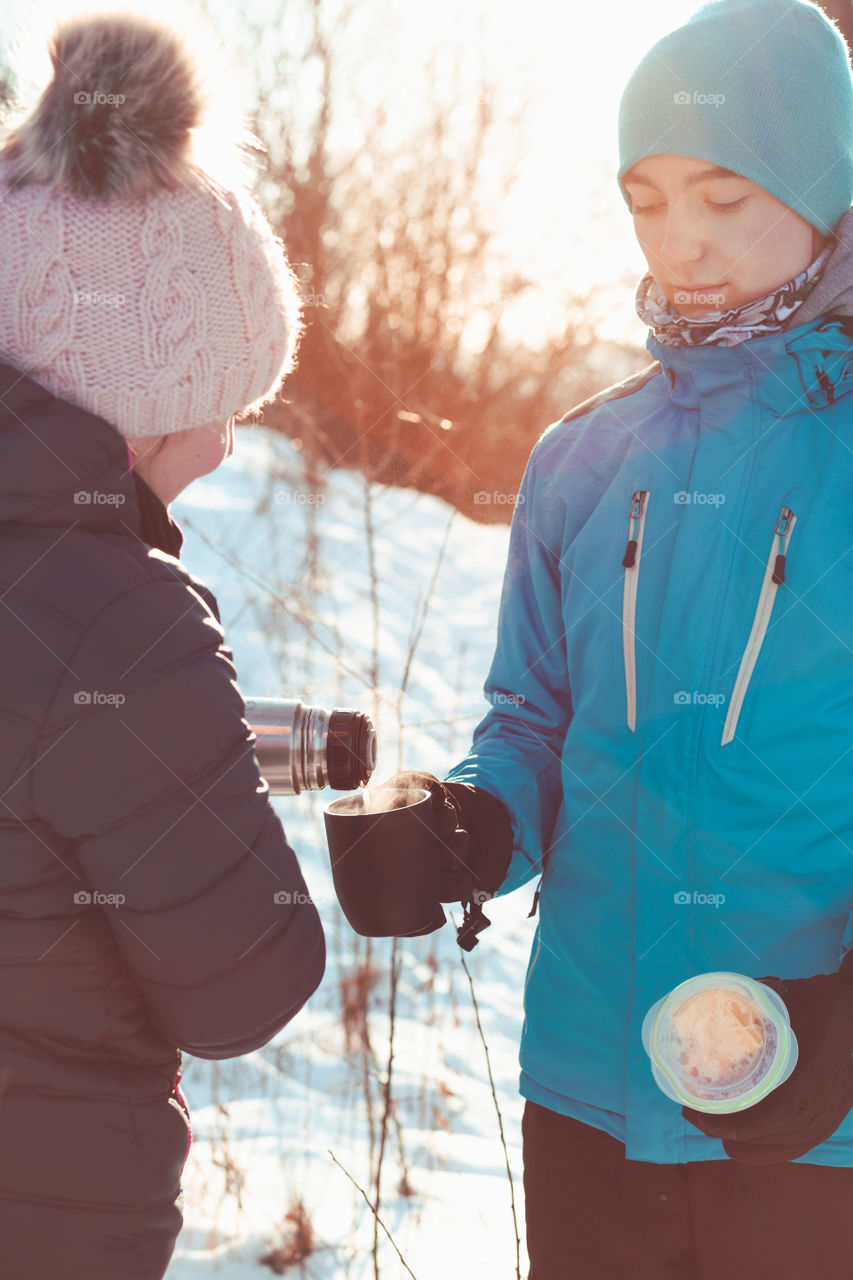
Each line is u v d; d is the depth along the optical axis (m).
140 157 1.13
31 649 1.08
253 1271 2.18
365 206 9.57
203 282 1.17
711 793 1.41
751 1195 1.39
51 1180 1.13
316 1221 2.33
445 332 9.48
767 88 1.36
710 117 1.36
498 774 1.62
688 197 1.41
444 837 1.47
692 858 1.42
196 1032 1.17
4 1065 1.12
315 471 5.61
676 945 1.42
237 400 1.25
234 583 5.16
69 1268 1.14
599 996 1.49
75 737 1.08
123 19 1.17
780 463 1.40
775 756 1.38
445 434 7.20
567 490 1.59
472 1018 3.32
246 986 1.15
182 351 1.17
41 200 1.13
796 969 1.39
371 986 3.00
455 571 6.66
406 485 5.98
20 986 1.13
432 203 9.69
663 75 1.39
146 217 1.14
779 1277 1.40
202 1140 2.60
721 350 1.40
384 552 6.34
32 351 1.14
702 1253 1.43
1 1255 1.13
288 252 8.98
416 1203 2.41
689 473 1.46
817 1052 1.19
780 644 1.38
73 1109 1.14
